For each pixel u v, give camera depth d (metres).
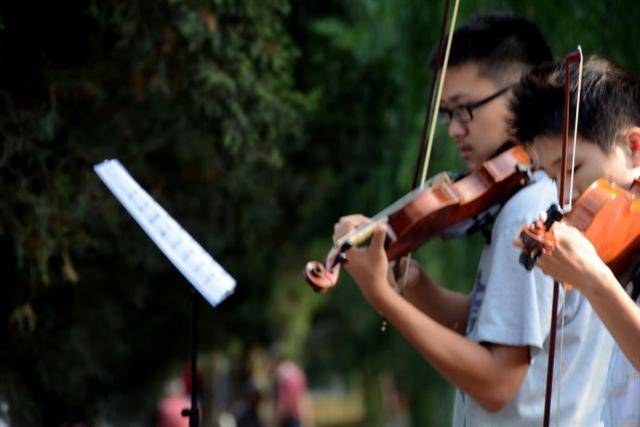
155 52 9.18
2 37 8.52
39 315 10.53
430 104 6.88
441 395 14.77
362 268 6.01
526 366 5.89
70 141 9.56
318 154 12.77
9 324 9.91
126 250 11.28
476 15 6.79
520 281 5.91
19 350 10.30
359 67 12.58
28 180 9.08
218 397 25.33
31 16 8.62
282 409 23.52
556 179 5.26
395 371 16.42
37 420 10.55
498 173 6.40
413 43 11.81
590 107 5.07
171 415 15.24
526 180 6.43
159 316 14.55
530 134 5.27
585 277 4.50
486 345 5.98
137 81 9.44
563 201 4.91
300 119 10.62
